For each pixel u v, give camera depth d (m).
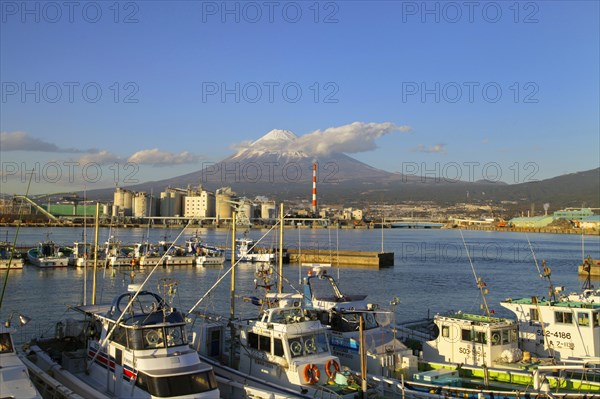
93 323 25.80
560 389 23.28
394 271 113.12
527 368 25.47
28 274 93.12
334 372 23.88
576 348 28.27
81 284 80.19
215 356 27.92
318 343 24.97
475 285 89.62
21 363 20.70
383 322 30.27
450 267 123.00
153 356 21.36
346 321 28.80
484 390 22.38
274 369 24.16
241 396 23.25
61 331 28.16
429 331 36.03
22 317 23.34
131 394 21.09
